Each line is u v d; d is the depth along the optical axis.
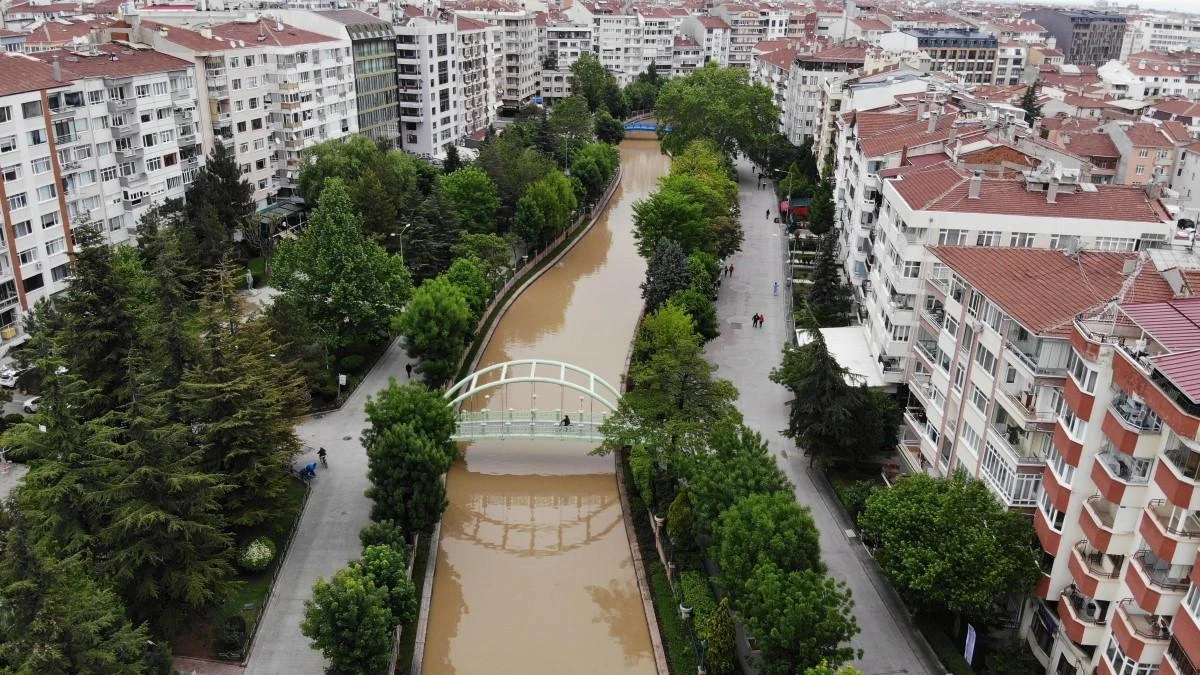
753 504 52.75
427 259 114.75
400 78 176.62
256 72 134.12
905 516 52.53
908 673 52.78
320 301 88.69
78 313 69.56
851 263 107.50
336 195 90.38
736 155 196.62
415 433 66.00
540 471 79.75
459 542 70.62
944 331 64.25
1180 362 39.53
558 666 57.91
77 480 51.06
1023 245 72.75
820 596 47.16
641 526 70.31
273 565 61.91
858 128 110.00
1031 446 52.62
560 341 108.00
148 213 99.38
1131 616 43.50
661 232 118.19
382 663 50.31
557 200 133.25
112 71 107.81
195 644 54.53
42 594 39.66
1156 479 41.59
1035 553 50.50
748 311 111.50
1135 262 53.38
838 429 70.06
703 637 54.09
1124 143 141.12
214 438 60.81
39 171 95.50
